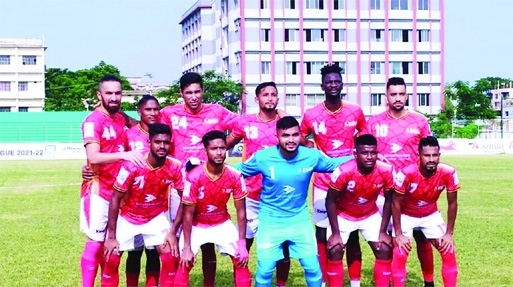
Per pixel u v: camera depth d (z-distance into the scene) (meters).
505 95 113.19
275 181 6.71
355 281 7.50
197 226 6.89
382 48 62.25
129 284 7.32
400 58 62.59
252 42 60.41
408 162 7.64
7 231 12.23
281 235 6.77
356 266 7.48
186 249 6.72
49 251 10.23
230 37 63.75
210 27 72.75
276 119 7.84
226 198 6.81
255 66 60.62
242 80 60.16
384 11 62.06
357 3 61.66
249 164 6.86
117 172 6.99
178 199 7.41
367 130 7.82
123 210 6.92
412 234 7.45
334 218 7.01
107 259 6.68
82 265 7.02
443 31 63.09
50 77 81.44
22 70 75.88
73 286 7.97
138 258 7.31
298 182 6.73
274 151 6.75
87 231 7.04
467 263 9.05
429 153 6.79
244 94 58.59
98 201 6.97
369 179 6.87
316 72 61.72
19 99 76.12
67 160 39.75
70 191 20.17
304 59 61.31
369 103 62.31
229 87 56.94
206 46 72.81
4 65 75.31
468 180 22.98
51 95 76.94
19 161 38.56
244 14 60.06
